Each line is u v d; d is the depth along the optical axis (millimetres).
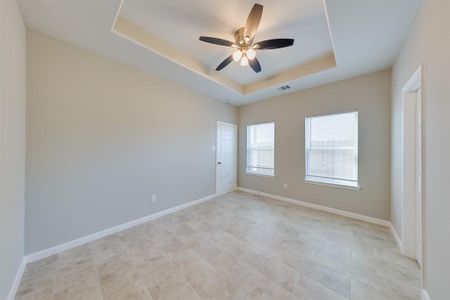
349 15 1692
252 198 4305
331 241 2332
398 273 1739
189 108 3760
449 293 1105
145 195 3000
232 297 1462
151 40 2375
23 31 1817
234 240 2367
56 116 2119
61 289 1556
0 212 1288
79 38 2119
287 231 2611
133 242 2330
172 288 1563
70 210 2221
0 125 1289
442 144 1191
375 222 2879
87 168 2363
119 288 1565
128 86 2770
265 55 2816
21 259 1774
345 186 3182
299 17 2031
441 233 1196
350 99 3129
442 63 1196
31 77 1949
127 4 1867
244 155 4977
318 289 1544
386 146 2783
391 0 1521
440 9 1225
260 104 4566
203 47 2672
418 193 1961
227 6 1901
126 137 2756
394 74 2516
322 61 2889
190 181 3797
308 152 3738
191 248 2182
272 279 1663
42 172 2021
